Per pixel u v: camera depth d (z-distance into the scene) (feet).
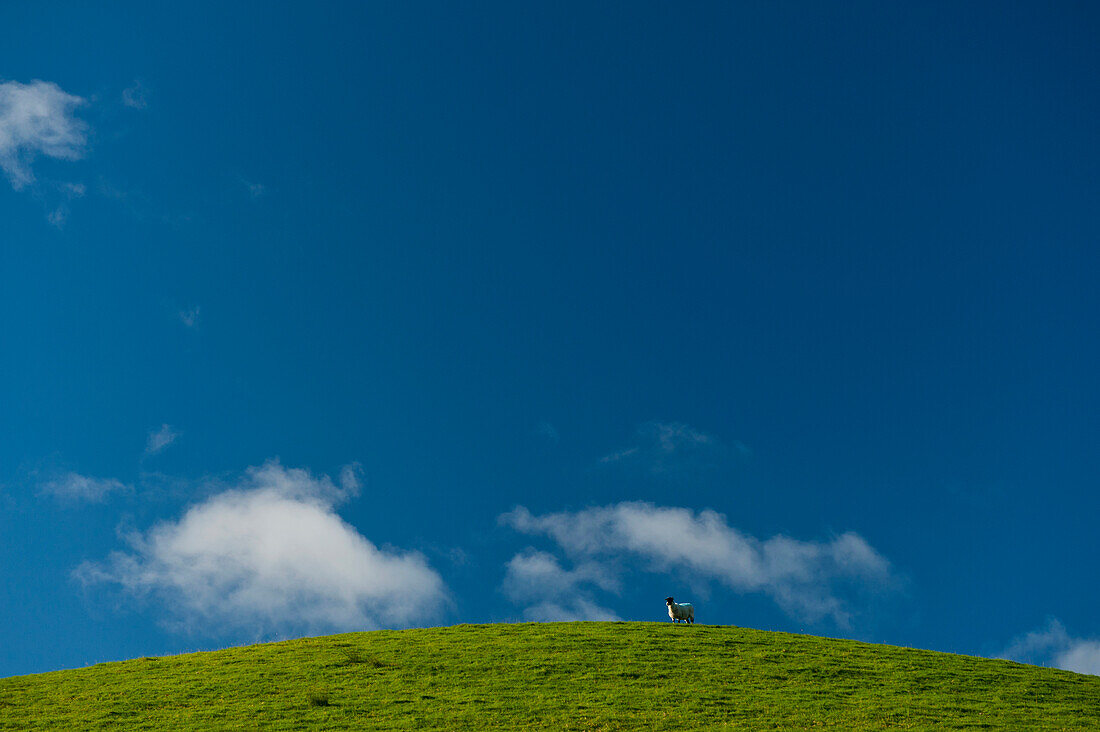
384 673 137.59
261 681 133.69
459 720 114.83
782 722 113.91
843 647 157.69
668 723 113.29
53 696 127.65
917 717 116.47
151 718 116.88
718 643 156.76
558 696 125.08
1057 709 121.70
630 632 165.99
